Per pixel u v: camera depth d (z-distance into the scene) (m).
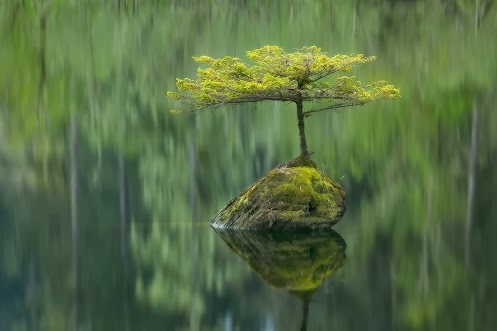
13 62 56.94
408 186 53.16
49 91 60.25
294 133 64.06
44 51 58.41
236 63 34.91
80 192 60.62
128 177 66.06
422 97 59.72
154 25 64.38
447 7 60.16
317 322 20.80
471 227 38.44
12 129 64.00
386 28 60.75
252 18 61.78
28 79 58.56
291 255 29.84
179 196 62.84
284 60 34.69
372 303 22.50
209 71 35.00
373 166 59.06
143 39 64.44
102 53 62.59
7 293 26.55
